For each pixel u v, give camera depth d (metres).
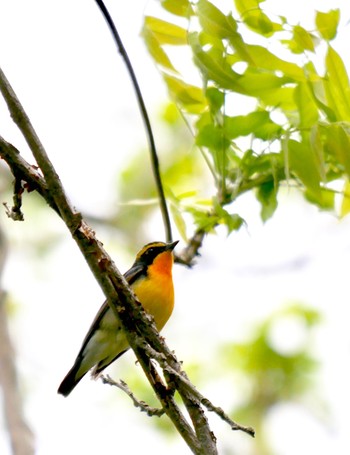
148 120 10.58
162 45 10.09
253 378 17.06
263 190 10.91
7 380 11.35
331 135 9.12
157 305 12.34
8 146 7.93
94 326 12.27
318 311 17.45
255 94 9.55
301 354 17.06
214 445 7.82
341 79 9.12
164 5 9.52
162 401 8.02
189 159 16.83
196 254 11.22
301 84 9.52
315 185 9.54
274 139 10.09
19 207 8.10
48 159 7.81
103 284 8.13
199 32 9.20
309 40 9.02
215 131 10.24
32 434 10.78
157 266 12.59
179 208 11.15
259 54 9.18
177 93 10.41
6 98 7.68
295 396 16.78
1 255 13.16
